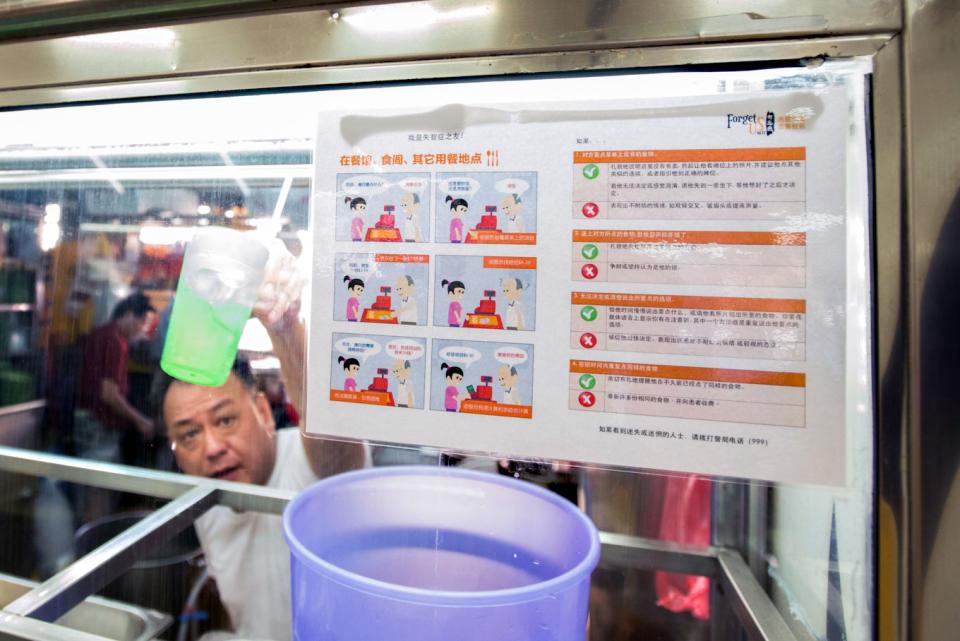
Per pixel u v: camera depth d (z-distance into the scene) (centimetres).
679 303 41
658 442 42
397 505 50
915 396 36
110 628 56
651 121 42
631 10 40
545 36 41
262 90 48
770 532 48
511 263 44
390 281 46
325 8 44
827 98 39
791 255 40
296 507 43
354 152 47
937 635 35
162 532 58
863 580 39
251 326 56
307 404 48
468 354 45
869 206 38
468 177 45
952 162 36
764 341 40
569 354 43
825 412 39
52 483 64
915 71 36
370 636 37
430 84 45
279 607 56
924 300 36
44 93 52
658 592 52
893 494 36
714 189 41
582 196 43
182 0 44
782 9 38
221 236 56
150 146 58
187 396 59
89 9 45
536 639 37
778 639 42
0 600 62
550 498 46
